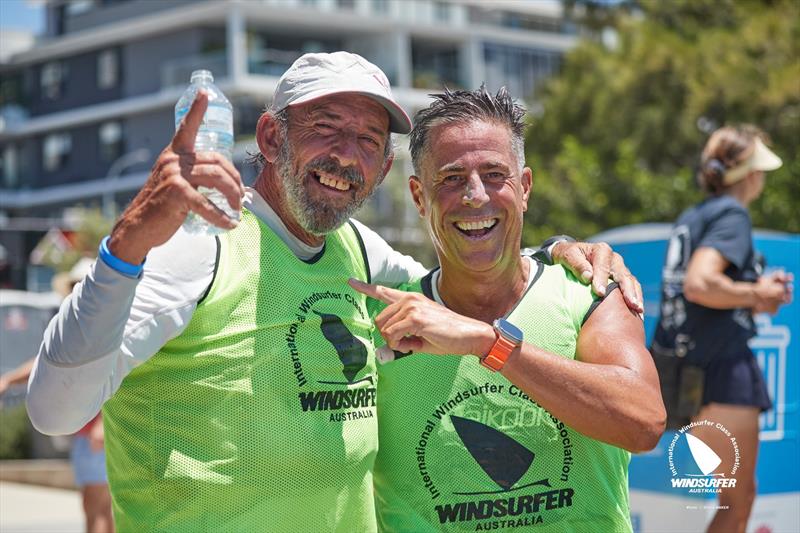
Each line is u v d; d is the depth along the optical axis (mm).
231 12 45812
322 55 3133
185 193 2500
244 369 2877
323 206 3064
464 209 3043
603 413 2838
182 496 2850
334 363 3008
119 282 2562
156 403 2887
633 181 19312
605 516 3047
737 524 5199
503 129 3090
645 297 5863
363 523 3045
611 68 20562
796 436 5688
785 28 15039
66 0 56656
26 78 56250
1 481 14141
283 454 2875
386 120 3193
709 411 5301
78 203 53031
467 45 51844
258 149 3180
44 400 2662
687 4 19438
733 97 14859
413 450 3082
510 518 3010
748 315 5340
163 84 49219
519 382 2838
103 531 7062
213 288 2877
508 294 3162
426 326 2811
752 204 14805
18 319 18609
